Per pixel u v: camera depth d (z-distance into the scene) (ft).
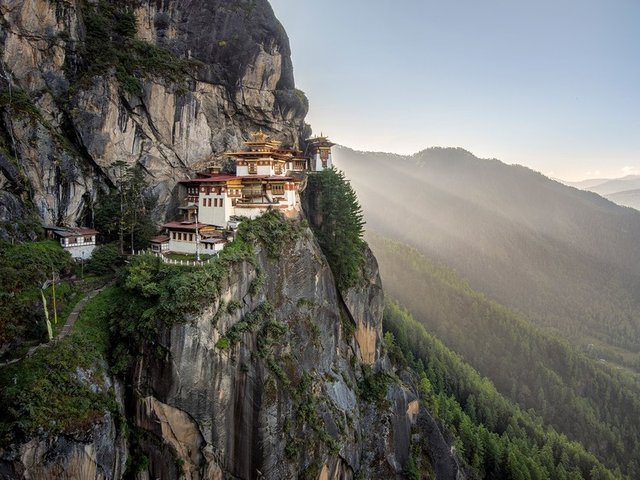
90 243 194.39
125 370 143.13
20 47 193.67
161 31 250.78
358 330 241.96
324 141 311.06
